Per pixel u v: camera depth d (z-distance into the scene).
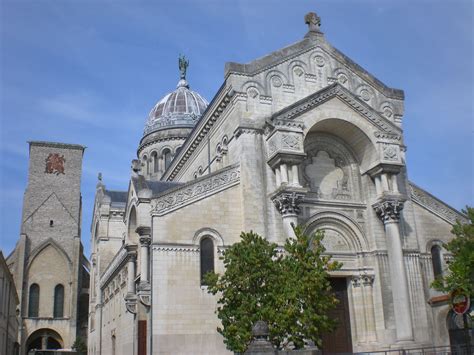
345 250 32.06
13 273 78.25
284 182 29.34
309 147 33.22
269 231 29.34
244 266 23.05
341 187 33.19
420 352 28.42
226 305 23.36
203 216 29.17
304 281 22.50
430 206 34.34
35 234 80.88
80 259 82.62
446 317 30.64
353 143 33.59
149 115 68.31
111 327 47.59
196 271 28.19
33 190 83.31
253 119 31.36
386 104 35.84
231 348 22.72
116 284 45.72
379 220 32.44
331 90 32.19
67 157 86.81
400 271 30.38
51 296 78.12
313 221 31.58
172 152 63.53
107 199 59.12
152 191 32.91
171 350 26.66
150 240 29.00
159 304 27.11
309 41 34.69
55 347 78.94
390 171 32.03
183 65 75.00
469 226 24.97
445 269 31.41
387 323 30.44
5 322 52.03
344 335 30.98
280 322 21.41
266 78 32.53
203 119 36.91
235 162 31.05
